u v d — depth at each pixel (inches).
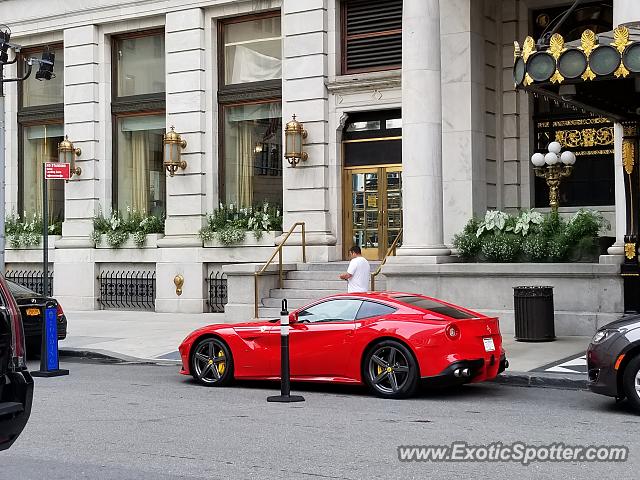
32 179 1128.8
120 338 762.2
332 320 497.4
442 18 839.1
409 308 480.7
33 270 1093.8
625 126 668.1
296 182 919.7
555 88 600.1
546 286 666.8
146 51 1049.5
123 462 326.3
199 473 308.7
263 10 959.6
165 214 1031.6
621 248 695.1
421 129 751.7
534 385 516.1
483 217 837.8
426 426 391.5
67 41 1066.7
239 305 842.8
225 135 991.6
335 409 440.8
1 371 255.3
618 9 679.7
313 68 912.9
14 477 305.4
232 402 466.0
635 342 408.2
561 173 798.5
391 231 898.1
